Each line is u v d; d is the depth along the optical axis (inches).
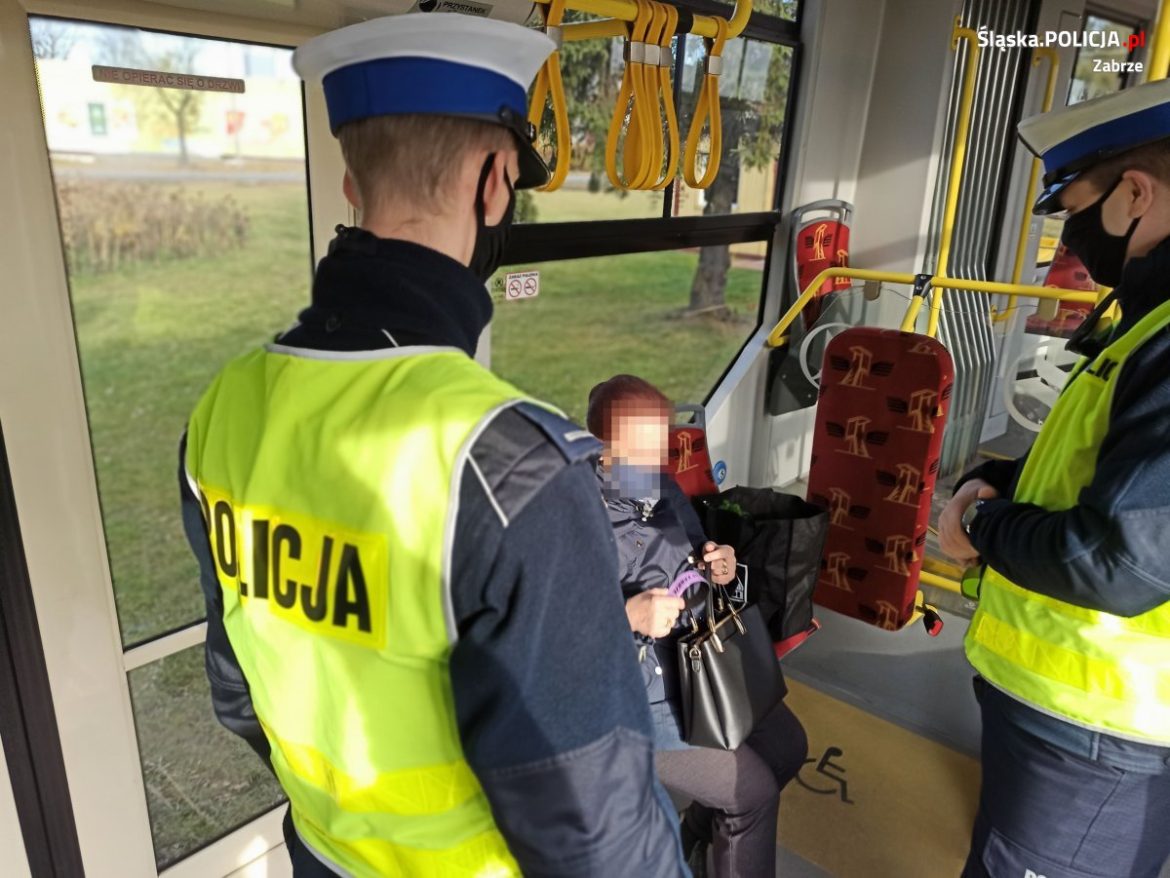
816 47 128.4
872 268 150.5
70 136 51.1
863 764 91.7
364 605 27.9
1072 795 51.3
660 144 69.4
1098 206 49.4
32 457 52.0
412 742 29.7
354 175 30.4
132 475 210.7
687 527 71.6
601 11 63.6
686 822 75.0
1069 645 50.0
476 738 26.6
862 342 100.0
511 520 25.4
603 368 349.7
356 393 28.5
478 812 31.3
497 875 32.1
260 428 31.2
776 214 133.9
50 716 56.6
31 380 50.9
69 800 59.0
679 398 321.7
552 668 26.3
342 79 29.6
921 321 123.8
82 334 255.1
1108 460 43.3
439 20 28.0
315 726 31.7
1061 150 49.8
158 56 53.7
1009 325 130.8
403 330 29.1
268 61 58.9
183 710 82.7
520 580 25.6
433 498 25.9
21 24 46.6
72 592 55.8
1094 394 47.9
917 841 81.7
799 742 73.6
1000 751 55.0
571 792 26.8
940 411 96.3
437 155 28.9
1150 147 46.2
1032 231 178.1
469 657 26.3
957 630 113.9
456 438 25.9
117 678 59.8
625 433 64.3
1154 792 49.9
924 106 139.0
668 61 69.2
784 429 150.2
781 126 131.8
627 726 28.0
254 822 72.2
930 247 148.9
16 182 48.3
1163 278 45.9
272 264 267.6
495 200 30.8
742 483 145.3
